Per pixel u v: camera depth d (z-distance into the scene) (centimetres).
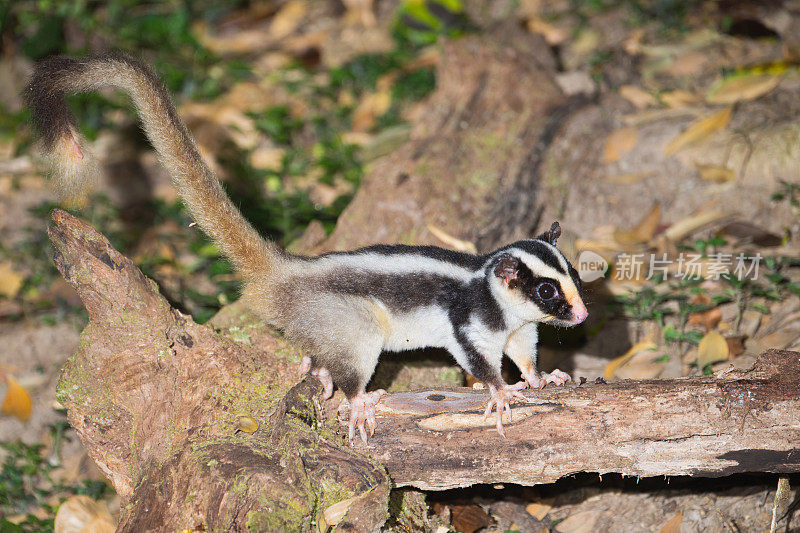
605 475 621
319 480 461
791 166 841
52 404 787
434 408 511
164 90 571
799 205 791
